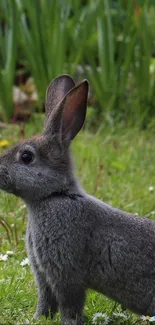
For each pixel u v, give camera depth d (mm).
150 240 6211
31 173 6137
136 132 11070
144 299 6203
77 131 6316
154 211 8461
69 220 6074
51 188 6148
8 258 7398
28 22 12695
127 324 6285
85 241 6090
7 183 6180
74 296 6164
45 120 6594
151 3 11531
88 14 11539
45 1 11492
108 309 6570
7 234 7625
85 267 6133
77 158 9758
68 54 12453
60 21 11484
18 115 11641
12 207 8359
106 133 11031
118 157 10023
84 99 6320
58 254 6066
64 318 6184
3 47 11812
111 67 11664
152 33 11867
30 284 6949
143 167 9766
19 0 11430
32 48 11492
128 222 6242
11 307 6457
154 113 11688
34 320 6168
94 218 6129
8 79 11531
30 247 6277
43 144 6207
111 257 6129
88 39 11719
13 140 10367
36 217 6148
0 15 12797
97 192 8797
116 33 12039
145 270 6152
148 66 11656
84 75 12273
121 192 8930
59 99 6676
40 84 11578
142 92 11703
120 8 11836
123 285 6191
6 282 6906
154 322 6180
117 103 11750
